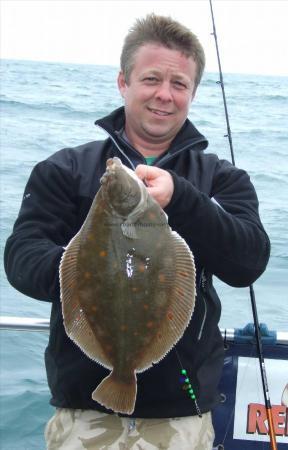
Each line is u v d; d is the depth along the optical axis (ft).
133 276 7.18
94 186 8.71
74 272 7.20
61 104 70.59
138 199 7.13
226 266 8.24
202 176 8.96
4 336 17.53
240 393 10.43
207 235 7.95
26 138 49.55
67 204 8.67
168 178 7.72
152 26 8.91
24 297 20.72
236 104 65.87
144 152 9.26
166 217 7.32
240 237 8.11
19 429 13.51
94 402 8.22
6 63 166.61
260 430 10.41
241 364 10.45
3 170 38.63
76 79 118.62
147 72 8.76
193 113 55.72
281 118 58.03
